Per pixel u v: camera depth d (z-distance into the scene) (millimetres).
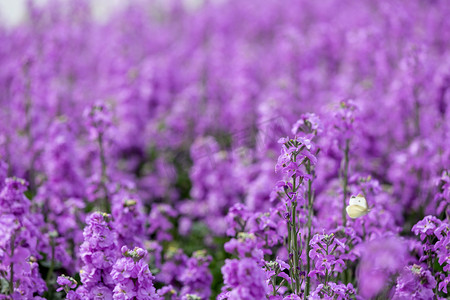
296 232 5016
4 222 4523
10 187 5488
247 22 22156
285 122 10172
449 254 5008
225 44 18875
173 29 23266
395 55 13023
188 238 9992
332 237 5000
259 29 21438
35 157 10258
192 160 12594
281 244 6664
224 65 16297
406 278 4828
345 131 6496
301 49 13969
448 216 5941
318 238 4988
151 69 13766
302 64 13898
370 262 4828
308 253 5258
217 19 21422
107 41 18516
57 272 6973
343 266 5398
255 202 8500
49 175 9367
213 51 17688
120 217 6312
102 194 8086
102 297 4863
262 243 5742
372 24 13984
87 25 18359
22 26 17656
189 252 9305
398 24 13102
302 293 5020
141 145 12703
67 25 16891
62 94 13570
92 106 8656
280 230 6152
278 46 16516
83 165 11117
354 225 6051
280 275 4793
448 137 8633
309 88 13539
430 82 10484
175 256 7156
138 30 18656
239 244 4660
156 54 18844
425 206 8242
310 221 5340
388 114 11469
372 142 10539
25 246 5031
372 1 18438
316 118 5766
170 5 24375
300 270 5066
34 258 5672
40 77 12859
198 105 14352
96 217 5020
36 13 16422
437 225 5160
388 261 4754
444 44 14625
